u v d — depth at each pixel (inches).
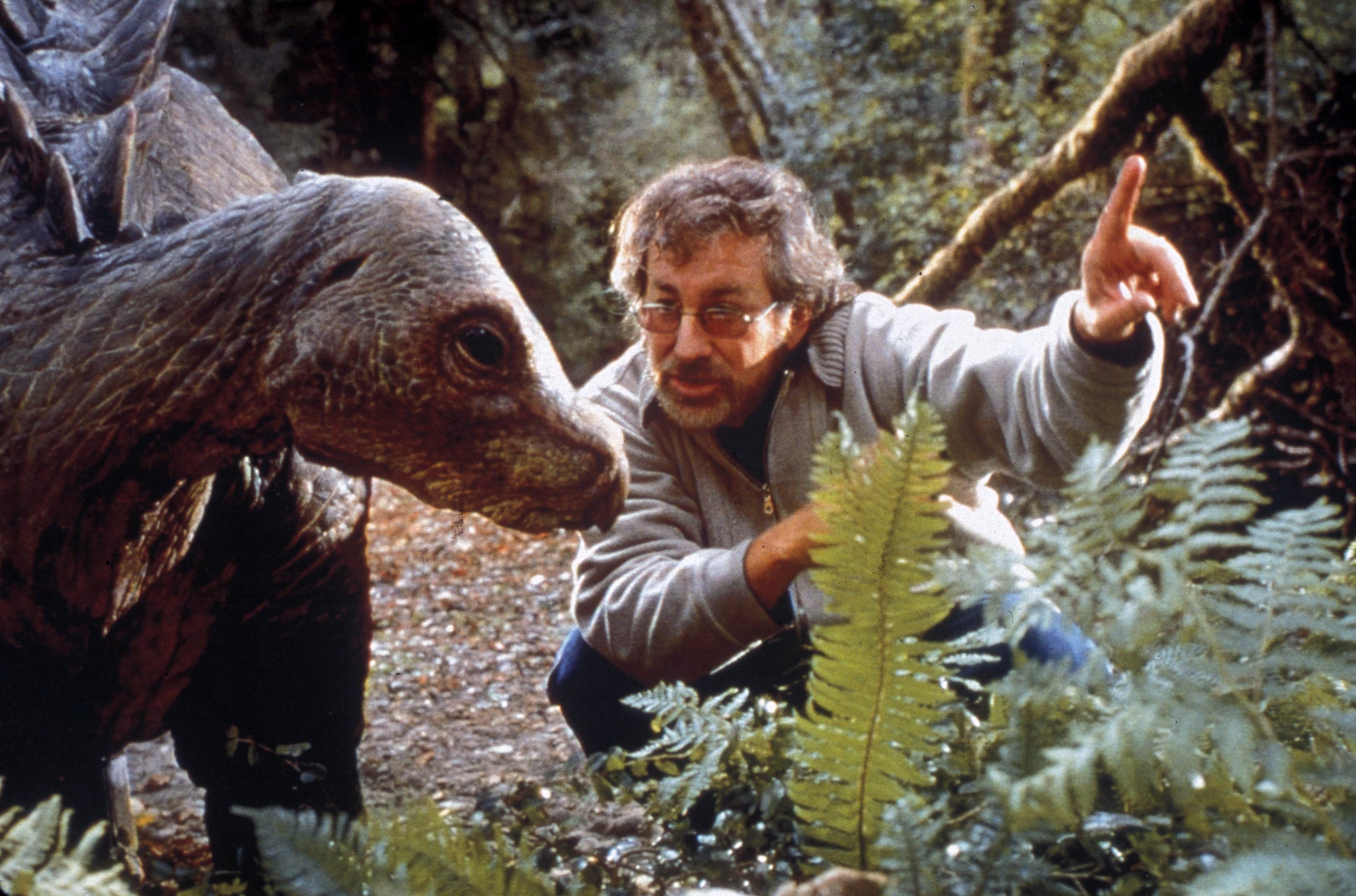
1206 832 47.2
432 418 78.4
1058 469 97.0
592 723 110.8
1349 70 241.4
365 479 105.3
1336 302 217.3
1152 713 45.8
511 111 544.4
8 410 85.3
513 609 231.3
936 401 102.3
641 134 525.0
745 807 77.4
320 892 46.8
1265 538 52.6
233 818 110.4
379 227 80.7
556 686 114.1
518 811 85.4
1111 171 271.3
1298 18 259.8
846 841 51.8
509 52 553.9
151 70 109.2
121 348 83.8
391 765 168.1
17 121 93.4
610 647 102.8
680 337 101.5
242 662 104.8
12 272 88.0
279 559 100.7
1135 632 48.7
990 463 104.8
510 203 541.3
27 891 47.9
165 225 96.2
